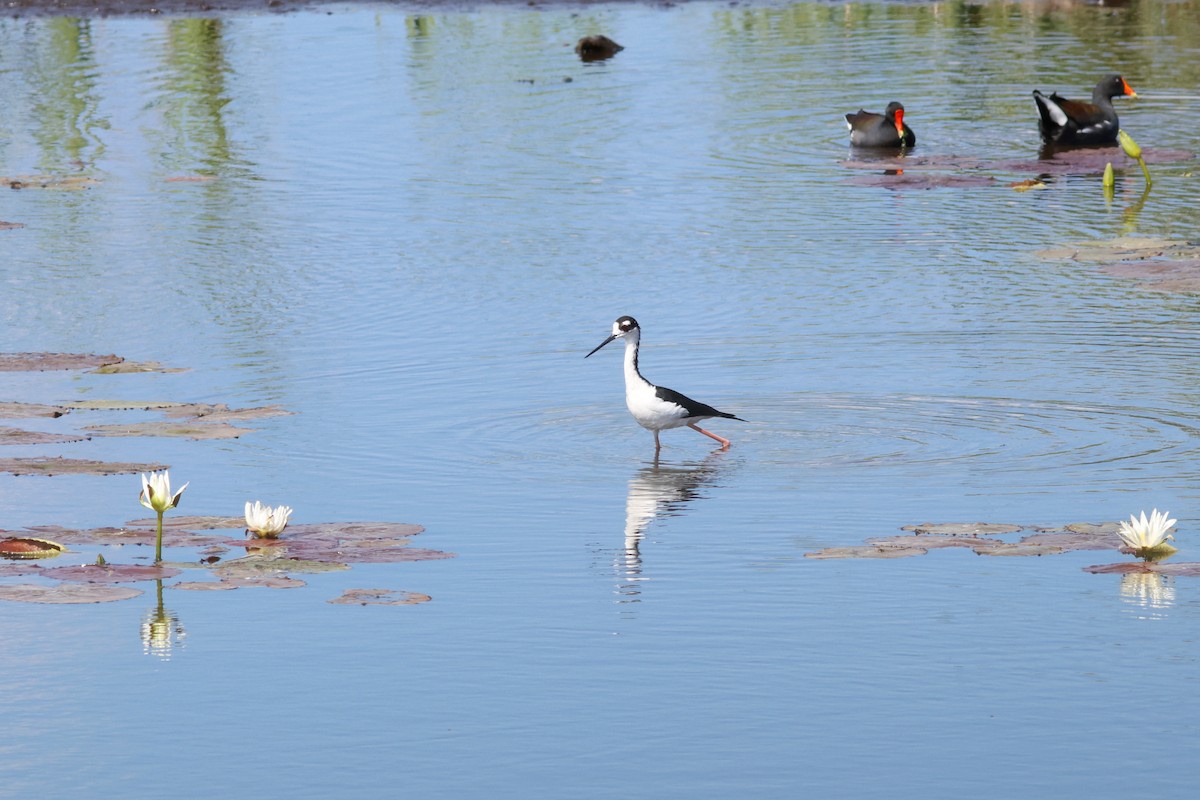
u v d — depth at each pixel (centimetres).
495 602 1238
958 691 1070
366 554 1328
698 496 1487
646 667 1117
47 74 4094
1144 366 1866
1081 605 1213
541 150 3253
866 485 1502
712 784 952
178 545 1359
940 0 5019
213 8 4956
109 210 2845
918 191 2902
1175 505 1424
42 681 1101
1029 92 3750
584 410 1770
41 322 2159
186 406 1770
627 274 2366
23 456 1603
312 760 988
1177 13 4719
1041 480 1502
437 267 2427
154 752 1001
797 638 1162
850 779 957
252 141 3391
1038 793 938
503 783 957
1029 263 2377
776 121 3500
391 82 3953
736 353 1961
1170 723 1021
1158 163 3094
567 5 4997
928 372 1861
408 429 1705
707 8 4944
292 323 2144
